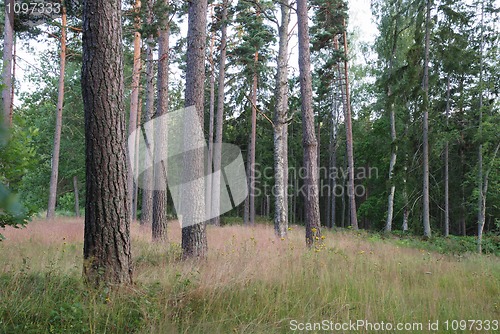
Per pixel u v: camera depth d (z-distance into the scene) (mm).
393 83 19609
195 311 4852
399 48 23281
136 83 17906
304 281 6422
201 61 8375
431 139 19406
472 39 18453
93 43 5094
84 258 5121
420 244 15242
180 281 5547
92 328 4027
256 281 6043
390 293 6219
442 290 6809
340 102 34000
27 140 4809
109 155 5121
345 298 5711
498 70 16125
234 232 15117
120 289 4887
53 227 13227
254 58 23969
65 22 16750
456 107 23547
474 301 6297
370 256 9422
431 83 19047
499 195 19250
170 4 13414
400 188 20766
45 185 29375
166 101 12406
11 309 4070
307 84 11203
